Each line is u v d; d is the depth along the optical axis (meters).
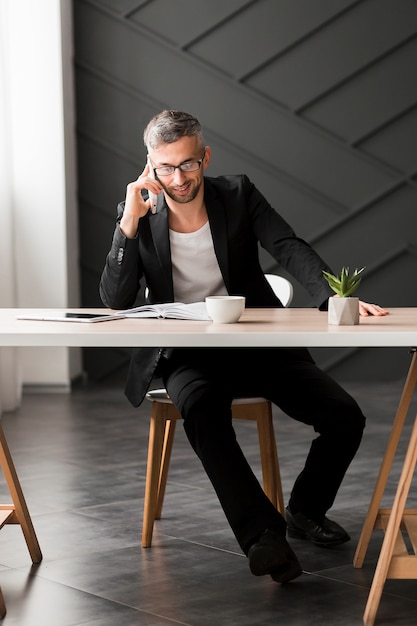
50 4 5.86
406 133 6.40
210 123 6.41
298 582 2.55
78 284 6.42
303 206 6.45
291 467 3.95
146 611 2.36
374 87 6.37
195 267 2.90
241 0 6.31
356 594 2.46
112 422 5.03
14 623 2.29
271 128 6.41
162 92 6.39
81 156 6.44
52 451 4.31
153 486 2.86
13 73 5.90
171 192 2.74
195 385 2.57
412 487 3.55
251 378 2.81
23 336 2.14
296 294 6.47
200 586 2.53
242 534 2.40
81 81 6.40
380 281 6.47
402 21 6.31
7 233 5.61
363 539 2.65
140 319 2.50
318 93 6.37
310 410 2.72
